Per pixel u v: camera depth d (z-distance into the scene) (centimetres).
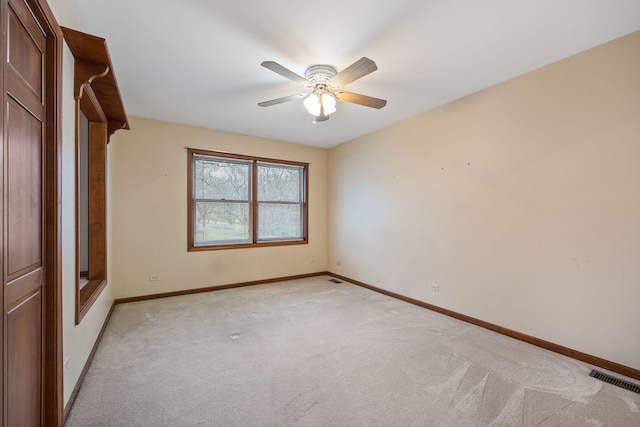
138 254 378
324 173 549
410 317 326
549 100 248
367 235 455
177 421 160
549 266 249
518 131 270
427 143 357
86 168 329
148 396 182
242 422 160
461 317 318
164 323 302
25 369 121
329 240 548
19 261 115
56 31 145
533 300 260
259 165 482
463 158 317
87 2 174
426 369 216
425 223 361
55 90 146
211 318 318
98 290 250
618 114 213
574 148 234
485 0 172
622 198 211
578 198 233
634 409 171
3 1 98
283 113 363
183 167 409
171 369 213
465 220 316
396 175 403
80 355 194
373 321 313
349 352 242
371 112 362
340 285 471
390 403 177
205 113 364
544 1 173
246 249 461
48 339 143
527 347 253
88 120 278
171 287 400
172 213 400
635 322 206
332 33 205
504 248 281
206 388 191
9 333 106
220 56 234
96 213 286
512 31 203
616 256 214
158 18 189
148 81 276
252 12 184
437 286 345
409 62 244
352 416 165
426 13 184
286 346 252
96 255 288
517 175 271
